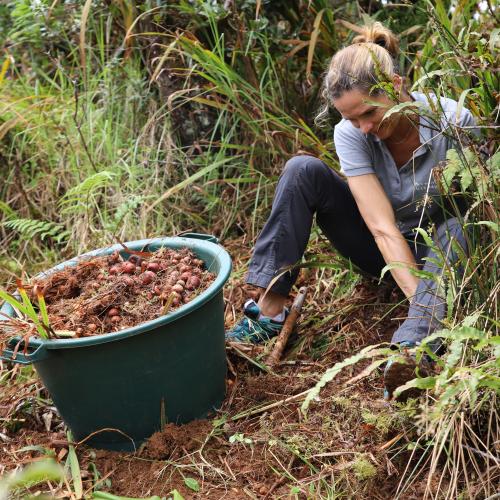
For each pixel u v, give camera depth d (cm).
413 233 226
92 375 187
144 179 317
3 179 343
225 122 311
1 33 382
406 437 178
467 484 162
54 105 349
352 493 174
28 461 196
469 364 175
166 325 187
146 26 313
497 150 192
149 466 195
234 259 294
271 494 181
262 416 205
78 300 204
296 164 226
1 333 191
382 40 220
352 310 251
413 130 212
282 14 315
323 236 285
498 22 203
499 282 176
